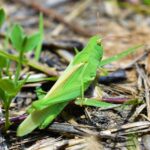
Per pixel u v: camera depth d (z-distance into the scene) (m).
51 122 0.25
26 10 0.39
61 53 0.31
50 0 0.41
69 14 0.39
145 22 0.38
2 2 0.40
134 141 0.24
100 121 0.25
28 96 0.27
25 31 0.36
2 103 0.26
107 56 0.33
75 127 0.25
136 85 0.28
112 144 0.24
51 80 0.27
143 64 0.29
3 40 0.34
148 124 0.25
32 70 0.29
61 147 0.24
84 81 0.25
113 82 0.28
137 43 0.34
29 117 0.24
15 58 0.27
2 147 0.24
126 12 0.39
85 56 0.25
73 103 0.26
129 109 0.26
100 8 0.40
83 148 0.24
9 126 0.25
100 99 0.26
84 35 0.36
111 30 0.37
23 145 0.25
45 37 0.35
